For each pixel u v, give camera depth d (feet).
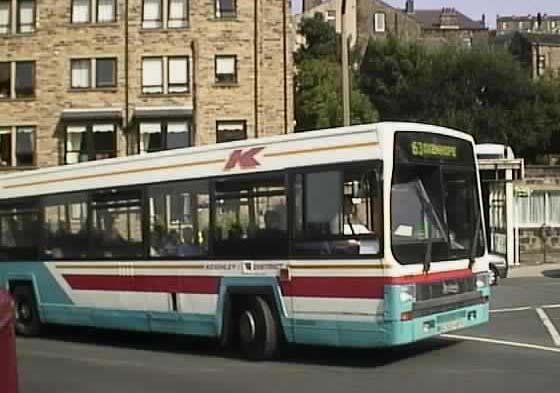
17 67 151.23
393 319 36.58
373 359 41.01
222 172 43.42
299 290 39.78
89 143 148.36
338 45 234.58
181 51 146.41
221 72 146.30
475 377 35.68
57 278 52.31
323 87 205.77
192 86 146.10
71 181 51.72
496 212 116.67
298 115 207.21
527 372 36.73
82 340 53.47
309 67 211.20
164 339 52.54
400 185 37.63
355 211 37.91
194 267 44.47
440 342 46.01
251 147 42.27
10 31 151.64
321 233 39.04
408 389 33.50
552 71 233.96
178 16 147.23
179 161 45.68
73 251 51.34
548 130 198.80
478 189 41.93
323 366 39.65
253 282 41.68
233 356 44.09
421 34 302.45
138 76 147.33
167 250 45.98
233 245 42.65
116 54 147.95
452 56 205.87
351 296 37.88
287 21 147.02
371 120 196.95
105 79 148.46
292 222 40.16
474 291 41.04
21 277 54.60
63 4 149.69
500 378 35.35
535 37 283.18
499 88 200.95
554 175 128.16
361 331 37.60
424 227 38.52
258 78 145.79
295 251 39.99
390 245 36.78
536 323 54.29
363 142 37.88
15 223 55.31
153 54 146.92
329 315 38.68
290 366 40.06
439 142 39.88
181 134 146.20
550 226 126.72
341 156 38.50
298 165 40.06
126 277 48.06
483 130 198.08
